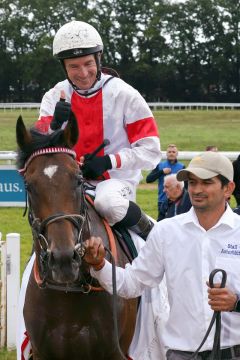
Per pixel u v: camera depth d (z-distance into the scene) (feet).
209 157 10.91
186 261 11.19
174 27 246.88
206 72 247.29
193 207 11.26
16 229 39.93
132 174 14.80
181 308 11.24
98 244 11.53
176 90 247.09
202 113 150.10
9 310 21.47
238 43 246.68
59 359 12.87
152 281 11.88
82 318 12.53
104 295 12.62
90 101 14.42
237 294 10.73
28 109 151.12
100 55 14.42
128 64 242.99
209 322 11.02
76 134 12.20
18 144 12.14
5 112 143.23
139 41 245.65
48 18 246.06
